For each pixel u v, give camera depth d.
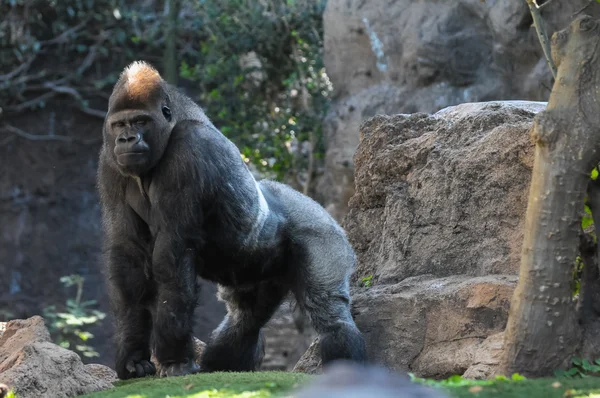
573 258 16.78
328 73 45.03
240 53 49.94
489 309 19.77
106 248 20.62
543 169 16.83
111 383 18.95
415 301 21.19
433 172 23.20
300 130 47.94
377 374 6.99
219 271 21.61
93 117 60.38
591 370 16.69
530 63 38.22
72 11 58.75
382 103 41.81
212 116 51.03
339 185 44.22
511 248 21.39
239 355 23.20
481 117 23.00
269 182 23.09
